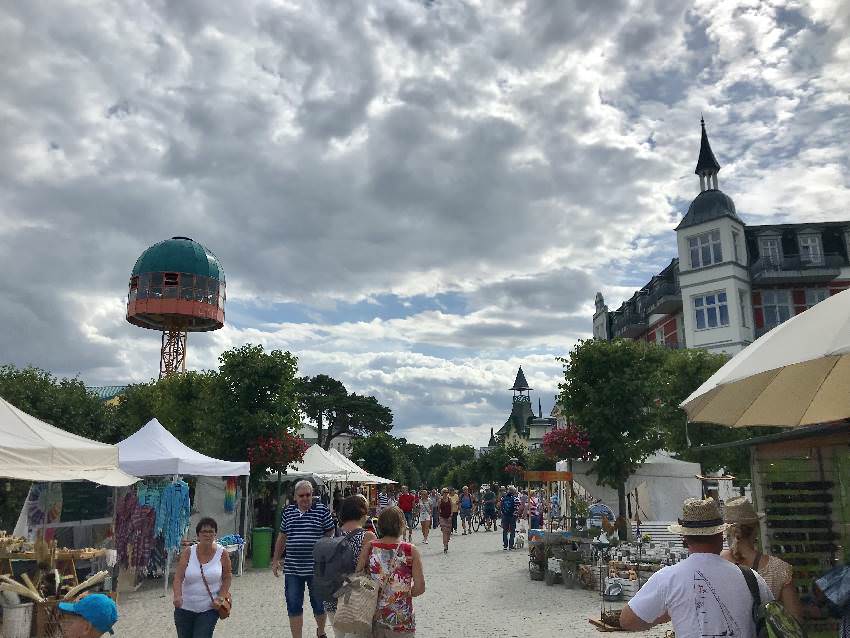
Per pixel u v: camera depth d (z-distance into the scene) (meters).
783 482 6.02
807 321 3.54
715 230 34.59
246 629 9.08
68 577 9.36
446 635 8.63
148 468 13.75
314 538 7.42
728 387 4.92
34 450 9.16
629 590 11.39
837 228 35.12
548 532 14.06
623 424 16.69
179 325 46.59
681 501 19.28
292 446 19.50
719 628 3.00
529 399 121.50
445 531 20.12
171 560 15.00
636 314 43.19
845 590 3.78
